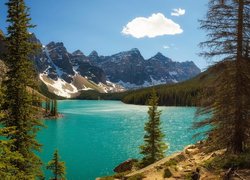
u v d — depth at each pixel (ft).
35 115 77.25
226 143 65.10
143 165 130.21
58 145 223.71
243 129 62.95
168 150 193.26
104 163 169.78
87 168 159.02
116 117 428.56
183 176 65.00
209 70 64.80
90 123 361.30
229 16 63.31
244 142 65.00
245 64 61.82
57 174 119.85
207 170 60.13
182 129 283.38
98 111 547.90
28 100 73.51
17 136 71.77
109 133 279.28
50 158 179.93
